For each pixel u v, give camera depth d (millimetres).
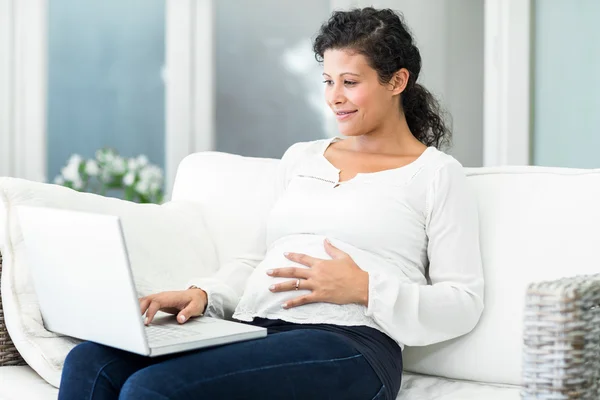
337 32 1661
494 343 1552
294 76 4125
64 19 4035
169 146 4105
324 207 1630
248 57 4137
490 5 3389
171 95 4086
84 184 3857
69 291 1359
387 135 1715
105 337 1311
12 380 1517
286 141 4164
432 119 1813
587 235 1528
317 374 1320
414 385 1579
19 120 3959
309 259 1542
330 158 1750
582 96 3227
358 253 1574
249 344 1330
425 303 1497
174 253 1754
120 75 4113
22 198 1592
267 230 1726
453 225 1576
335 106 1676
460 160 3783
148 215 1775
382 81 1654
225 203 1904
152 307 1476
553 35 3273
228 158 2000
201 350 1320
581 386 1167
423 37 3768
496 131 3402
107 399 1277
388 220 1585
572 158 3264
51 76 4035
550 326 1171
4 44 3912
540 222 1584
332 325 1492
